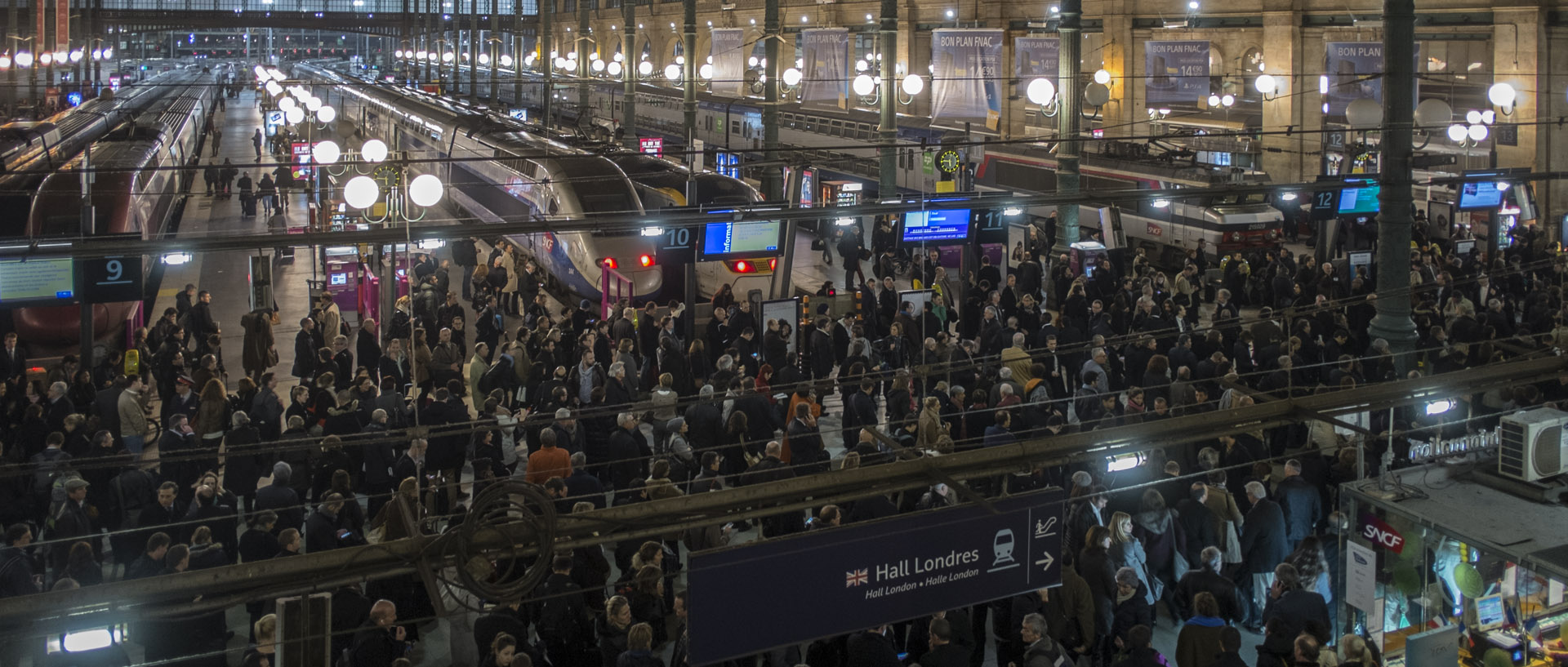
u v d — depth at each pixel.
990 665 11.73
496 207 34.19
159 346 20.23
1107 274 23.77
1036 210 38.34
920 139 42.53
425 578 6.10
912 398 18.83
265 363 19.62
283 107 41.72
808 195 35.19
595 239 26.12
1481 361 16.27
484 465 12.30
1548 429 9.71
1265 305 25.45
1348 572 10.09
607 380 16.27
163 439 13.51
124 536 12.26
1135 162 34.53
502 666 8.62
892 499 12.84
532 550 6.36
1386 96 17.38
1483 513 9.44
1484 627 9.15
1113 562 10.99
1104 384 16.19
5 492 12.80
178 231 37.25
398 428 14.47
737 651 7.00
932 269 26.12
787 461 14.77
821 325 19.67
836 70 34.44
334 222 27.05
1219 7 42.12
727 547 6.92
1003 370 16.66
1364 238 32.97
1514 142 34.91
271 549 10.80
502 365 17.23
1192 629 9.62
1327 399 8.41
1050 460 7.47
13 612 5.53
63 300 17.02
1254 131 21.22
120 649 9.30
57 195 24.77
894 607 7.41
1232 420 8.03
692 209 20.33
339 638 10.45
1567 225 27.44
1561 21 34.06
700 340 18.06
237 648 11.51
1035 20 47.94
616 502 13.66
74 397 16.09
